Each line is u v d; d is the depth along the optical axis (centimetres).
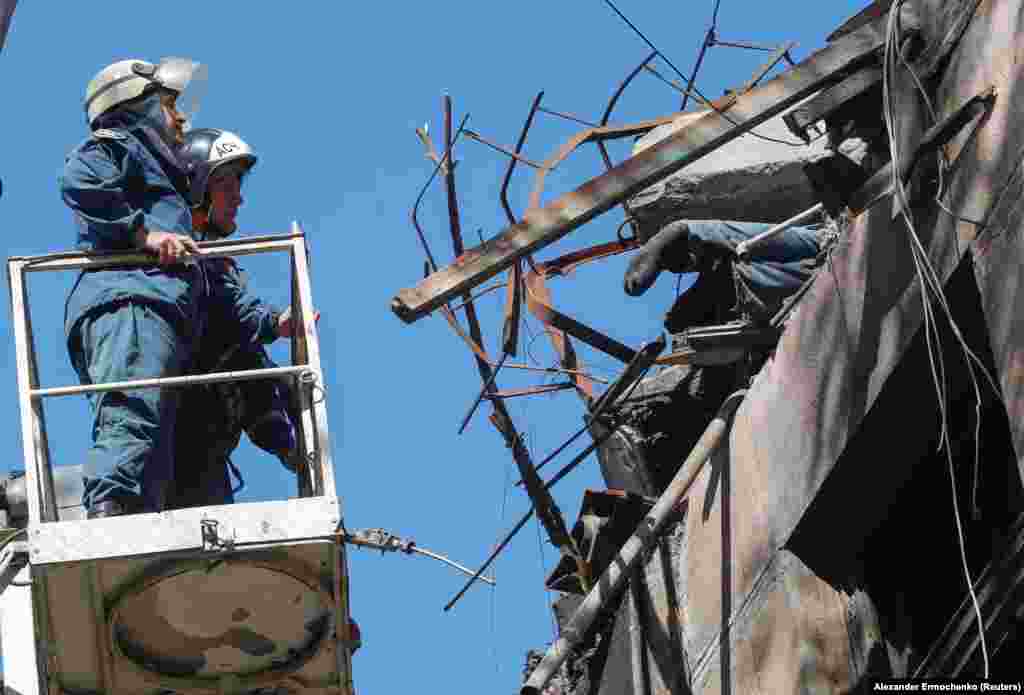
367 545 1324
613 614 1592
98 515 1305
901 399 1260
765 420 1395
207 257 1403
